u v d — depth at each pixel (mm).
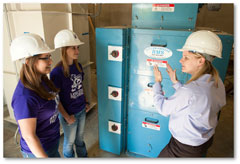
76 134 1594
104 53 1492
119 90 1562
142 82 1548
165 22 1399
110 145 1859
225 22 4441
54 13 1775
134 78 1566
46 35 1724
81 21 2197
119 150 1834
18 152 1900
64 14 1927
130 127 1761
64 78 1293
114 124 1730
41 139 1027
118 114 1671
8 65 2076
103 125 1793
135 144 1811
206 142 1051
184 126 997
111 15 4602
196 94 903
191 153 1039
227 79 4090
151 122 1647
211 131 1043
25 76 917
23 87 891
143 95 1586
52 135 1095
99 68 1564
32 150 894
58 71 1266
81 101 1499
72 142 1513
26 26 1746
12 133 2215
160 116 1600
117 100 1615
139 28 1435
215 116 995
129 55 1516
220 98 986
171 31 1319
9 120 2346
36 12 1641
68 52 1299
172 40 1341
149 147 1759
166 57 1396
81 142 1641
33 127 888
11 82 2137
